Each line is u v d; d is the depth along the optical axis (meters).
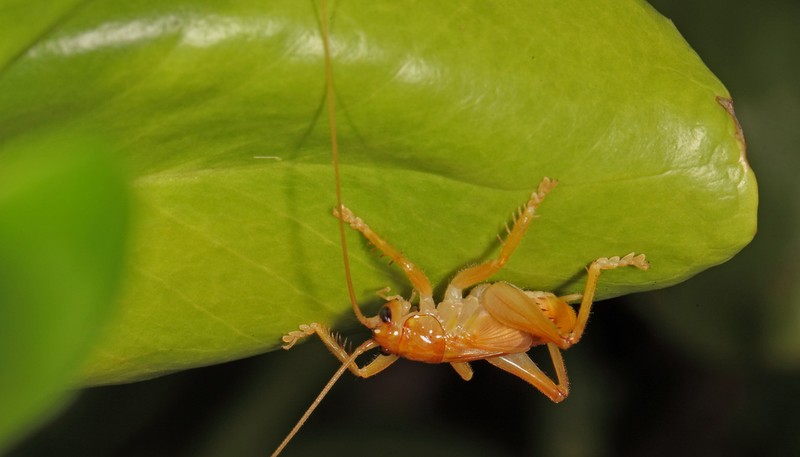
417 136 0.16
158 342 0.17
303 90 0.15
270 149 0.16
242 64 0.15
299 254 0.17
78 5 0.14
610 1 0.17
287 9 0.15
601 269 0.17
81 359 0.05
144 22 0.14
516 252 0.17
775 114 0.19
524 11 0.16
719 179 0.17
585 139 0.16
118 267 0.05
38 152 0.05
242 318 0.17
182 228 0.17
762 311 0.19
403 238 0.17
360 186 0.17
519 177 0.16
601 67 0.16
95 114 0.14
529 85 0.16
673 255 0.17
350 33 0.15
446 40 0.16
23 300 0.05
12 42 0.13
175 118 0.15
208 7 0.14
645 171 0.16
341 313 0.17
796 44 0.19
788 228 0.19
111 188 0.05
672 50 0.17
